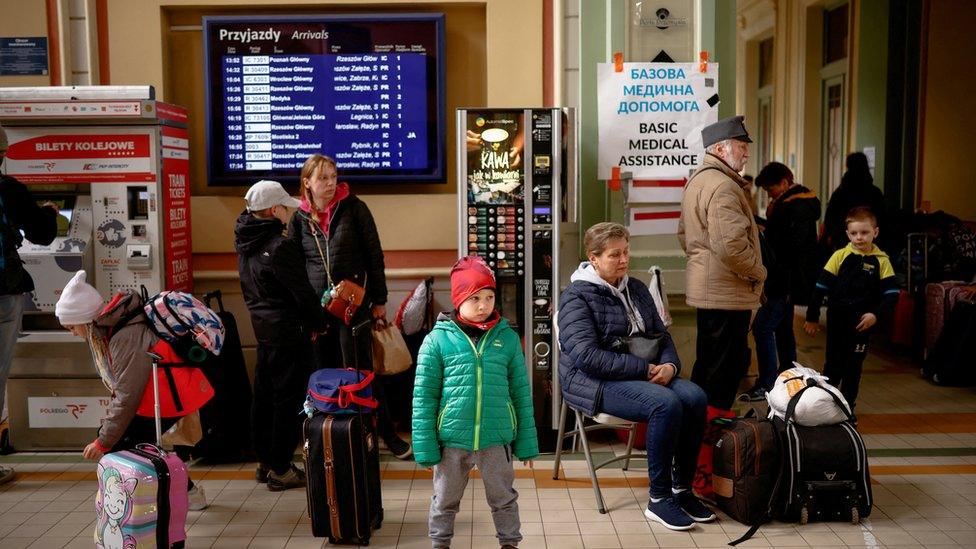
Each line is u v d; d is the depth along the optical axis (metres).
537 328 4.71
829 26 10.47
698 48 5.01
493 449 3.31
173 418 3.72
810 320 5.21
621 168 5.03
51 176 4.71
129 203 4.71
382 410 4.69
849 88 9.54
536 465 4.59
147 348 3.55
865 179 7.69
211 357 4.32
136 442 3.76
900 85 8.77
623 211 5.04
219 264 5.31
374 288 4.64
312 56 5.20
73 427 4.81
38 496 4.21
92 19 5.19
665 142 5.03
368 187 5.38
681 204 4.85
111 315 3.57
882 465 4.58
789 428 3.78
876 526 3.78
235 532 3.77
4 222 4.27
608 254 3.92
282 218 4.18
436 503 3.35
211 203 5.28
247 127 5.24
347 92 5.23
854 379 5.11
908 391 6.18
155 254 4.72
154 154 4.68
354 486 3.57
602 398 3.88
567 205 4.70
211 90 5.20
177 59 5.37
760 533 3.71
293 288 4.04
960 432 5.19
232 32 5.18
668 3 5.01
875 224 5.04
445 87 5.28
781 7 11.51
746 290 4.39
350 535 3.58
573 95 5.16
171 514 3.32
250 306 4.16
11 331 4.37
